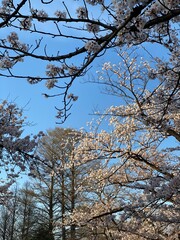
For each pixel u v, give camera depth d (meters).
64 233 16.25
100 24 3.11
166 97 5.77
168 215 7.92
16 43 3.66
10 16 2.86
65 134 13.30
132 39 2.97
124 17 2.72
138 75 9.05
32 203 20.89
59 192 18.27
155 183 6.12
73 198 15.45
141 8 2.47
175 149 8.85
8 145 7.27
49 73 4.04
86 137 9.98
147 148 9.52
